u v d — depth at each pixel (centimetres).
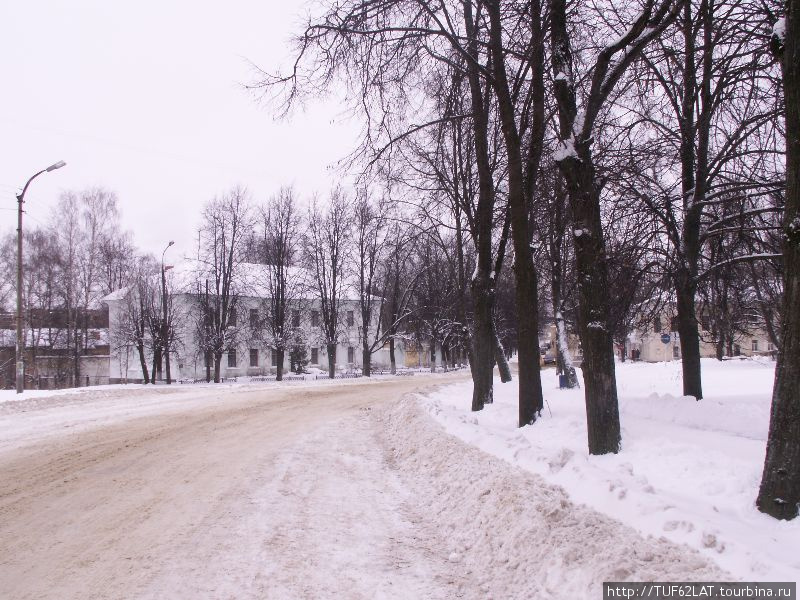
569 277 1598
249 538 625
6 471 961
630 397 1195
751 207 1086
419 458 974
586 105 807
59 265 4756
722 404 1018
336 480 907
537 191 1233
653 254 974
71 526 664
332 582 509
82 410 1878
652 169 1062
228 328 4641
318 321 5553
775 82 864
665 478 615
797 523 458
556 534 490
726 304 1251
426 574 529
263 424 1560
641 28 736
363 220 2294
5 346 4822
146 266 4791
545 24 888
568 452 665
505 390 1753
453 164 1581
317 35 937
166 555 571
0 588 493
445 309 3303
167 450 1157
